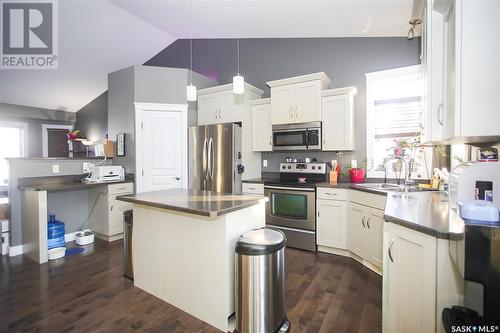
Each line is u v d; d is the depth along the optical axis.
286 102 3.63
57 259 3.03
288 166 3.82
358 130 3.55
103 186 3.70
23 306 2.08
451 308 1.09
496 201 1.30
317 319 1.91
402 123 3.29
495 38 1.16
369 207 2.69
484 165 1.34
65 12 3.62
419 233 1.26
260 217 2.20
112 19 3.89
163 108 4.04
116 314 1.99
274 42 4.21
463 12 1.19
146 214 2.29
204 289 1.91
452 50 1.30
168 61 5.05
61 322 1.88
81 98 5.55
